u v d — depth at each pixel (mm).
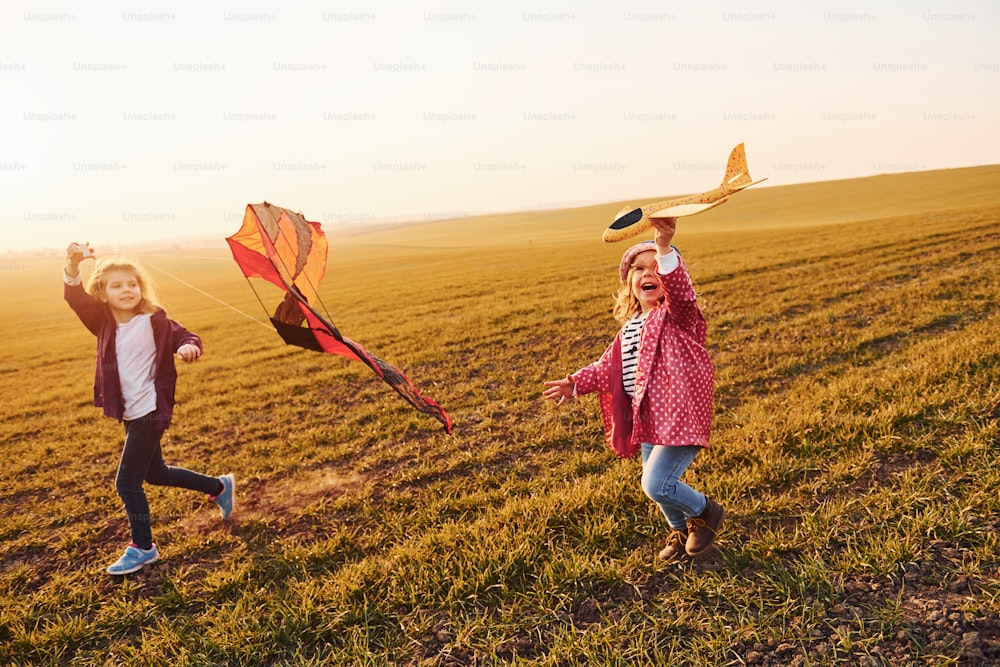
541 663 2863
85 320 4090
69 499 5668
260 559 4141
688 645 2906
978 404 4938
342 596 3498
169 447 7102
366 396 8602
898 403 5262
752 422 5398
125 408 4055
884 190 74375
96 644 3471
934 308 9633
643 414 3344
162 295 37125
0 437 8617
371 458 5867
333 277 37656
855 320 9719
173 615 3656
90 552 4602
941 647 2662
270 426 7523
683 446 3225
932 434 4598
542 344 10797
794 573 3273
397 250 69812
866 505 3818
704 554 3596
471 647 3051
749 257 21641
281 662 3131
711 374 3318
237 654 3180
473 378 9070
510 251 46812
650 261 3430
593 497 4242
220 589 3789
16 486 6238
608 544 3781
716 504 3438
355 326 15586
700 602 3193
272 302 29547
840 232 29188
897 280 13227
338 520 4645
